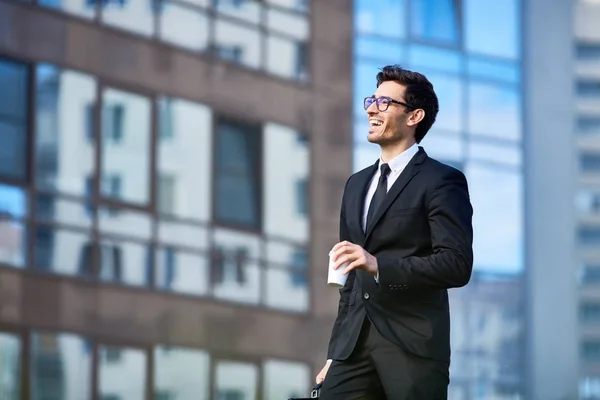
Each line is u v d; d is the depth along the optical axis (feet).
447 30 82.12
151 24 63.82
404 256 16.75
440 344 16.66
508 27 85.15
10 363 56.65
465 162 82.94
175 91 64.49
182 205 64.08
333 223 71.51
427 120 17.35
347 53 74.18
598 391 85.40
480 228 84.02
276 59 70.28
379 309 16.75
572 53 87.35
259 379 66.33
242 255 66.59
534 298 84.74
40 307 57.77
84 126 60.34
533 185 85.76
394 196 16.84
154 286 62.34
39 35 59.11
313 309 69.36
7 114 57.77
